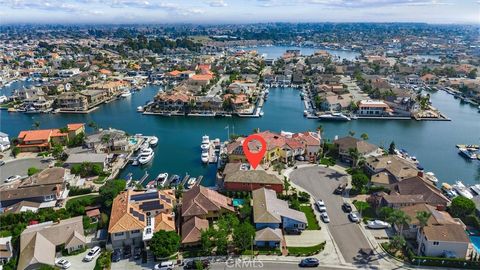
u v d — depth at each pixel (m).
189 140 152.12
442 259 69.94
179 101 196.88
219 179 109.62
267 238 75.94
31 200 94.19
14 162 124.75
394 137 157.75
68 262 70.69
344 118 181.88
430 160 132.38
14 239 75.88
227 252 74.31
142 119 185.50
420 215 73.38
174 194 97.25
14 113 196.50
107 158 122.88
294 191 99.88
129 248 76.44
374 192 99.56
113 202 89.19
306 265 70.56
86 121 181.88
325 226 84.06
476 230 82.50
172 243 72.38
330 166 118.38
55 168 107.69
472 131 167.12
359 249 75.81
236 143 123.62
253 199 89.94
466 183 113.50
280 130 167.75
